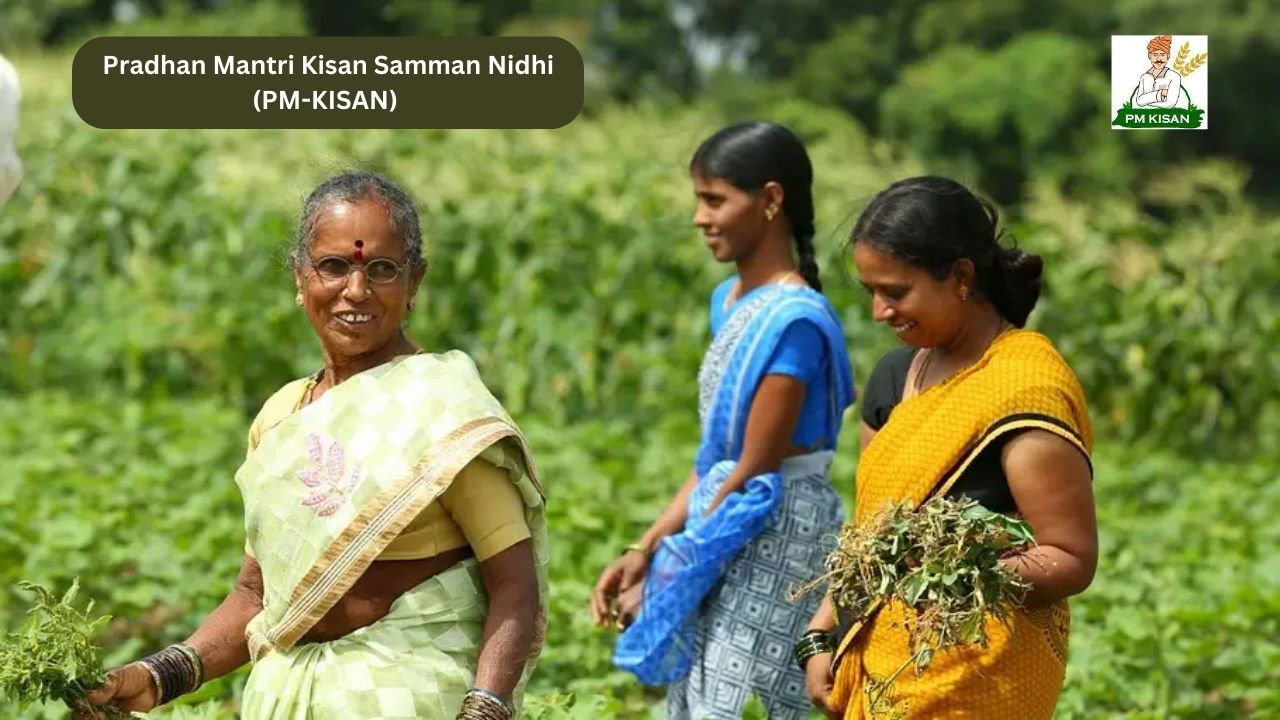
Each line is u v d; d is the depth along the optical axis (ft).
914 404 12.23
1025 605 11.60
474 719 10.70
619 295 39.68
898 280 12.06
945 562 11.18
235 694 18.30
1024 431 11.62
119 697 11.78
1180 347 39.99
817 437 15.53
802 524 15.35
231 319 39.78
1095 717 18.89
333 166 11.84
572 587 22.18
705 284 40.01
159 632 22.75
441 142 44.93
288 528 11.12
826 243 38.86
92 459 31.78
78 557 24.23
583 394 39.60
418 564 11.10
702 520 15.34
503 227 40.42
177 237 43.11
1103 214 43.06
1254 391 40.45
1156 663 20.29
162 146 45.11
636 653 15.61
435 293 40.75
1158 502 33.17
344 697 10.92
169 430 34.63
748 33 158.51
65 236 42.73
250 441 11.82
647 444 36.27
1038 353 11.90
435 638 11.09
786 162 15.55
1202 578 25.14
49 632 11.58
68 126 46.14
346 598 11.10
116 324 40.14
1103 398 40.55
